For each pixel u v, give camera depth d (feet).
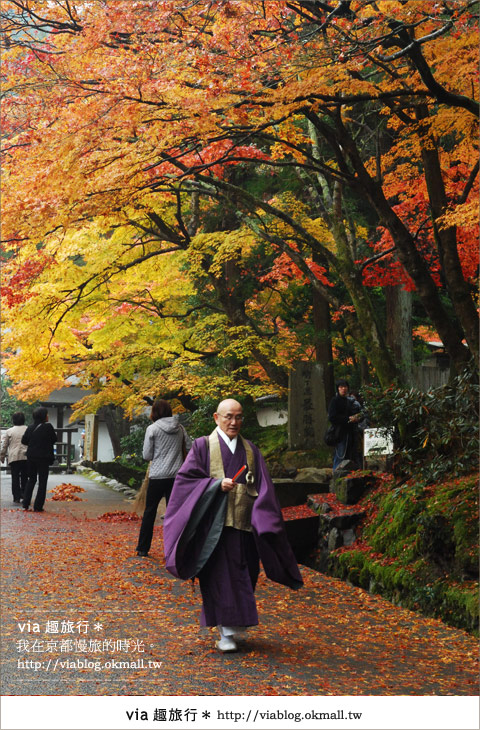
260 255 50.06
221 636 15.72
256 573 16.39
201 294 55.16
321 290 38.58
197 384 47.75
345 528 29.17
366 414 36.04
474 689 14.06
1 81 29.89
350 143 31.89
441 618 20.86
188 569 15.46
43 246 45.01
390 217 32.40
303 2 25.11
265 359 52.54
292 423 46.68
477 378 27.94
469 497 23.84
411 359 47.19
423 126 31.60
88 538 29.55
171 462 25.84
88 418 70.90
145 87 24.54
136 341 54.13
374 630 18.79
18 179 29.09
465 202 34.45
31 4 29.91
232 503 15.81
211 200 48.55
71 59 26.32
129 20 23.94
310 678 14.06
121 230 45.93
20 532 30.60
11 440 41.27
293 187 46.26
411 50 23.95
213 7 25.26
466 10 23.47
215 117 25.49
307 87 23.67
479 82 29.12
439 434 27.37
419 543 24.16
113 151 27.09
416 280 32.83
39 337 45.11
